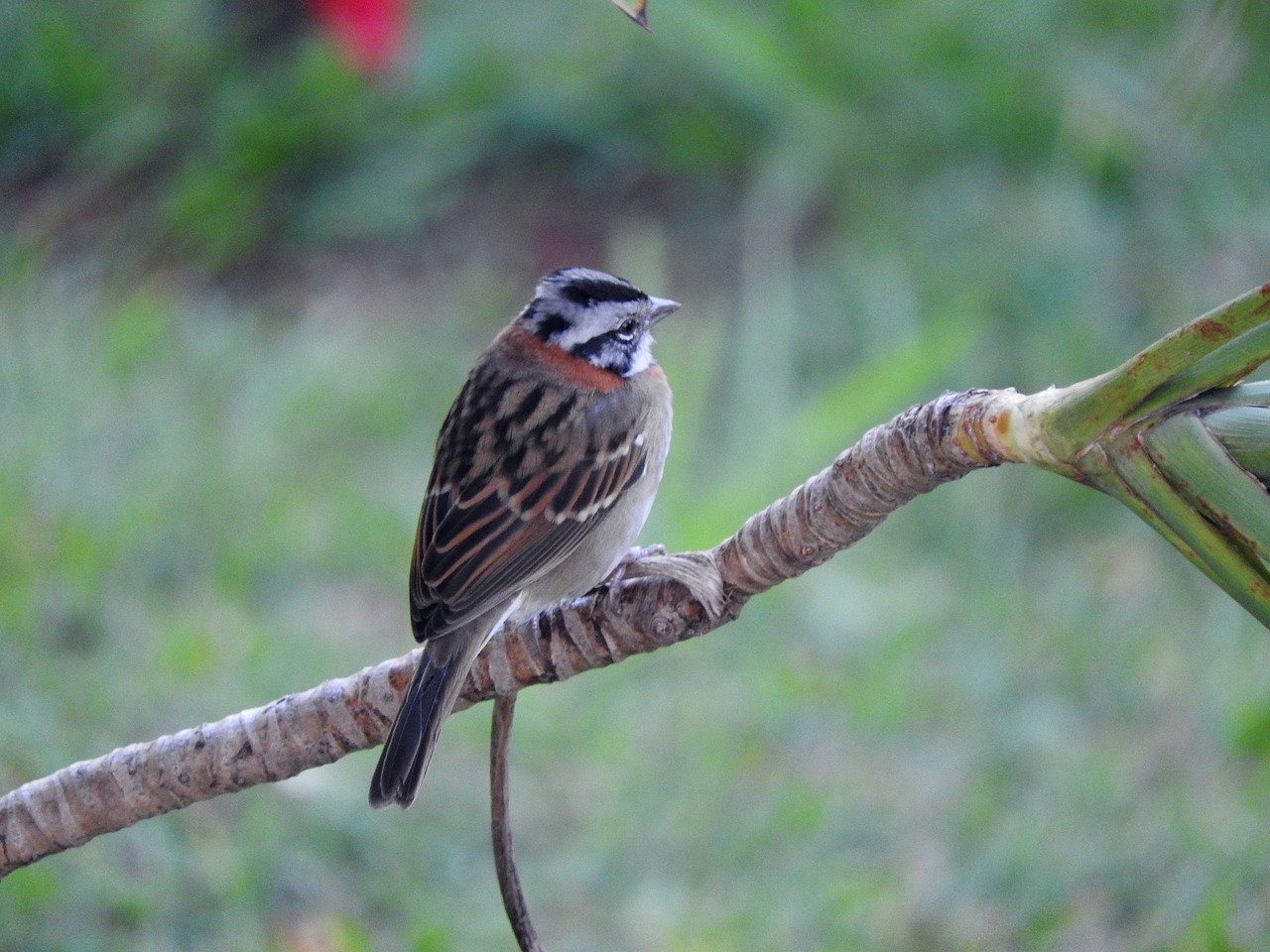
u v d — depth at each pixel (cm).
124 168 1530
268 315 1409
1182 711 1033
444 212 1511
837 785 1002
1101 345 1273
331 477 1235
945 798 984
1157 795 963
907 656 1093
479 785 1005
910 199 1408
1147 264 1338
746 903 910
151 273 1447
